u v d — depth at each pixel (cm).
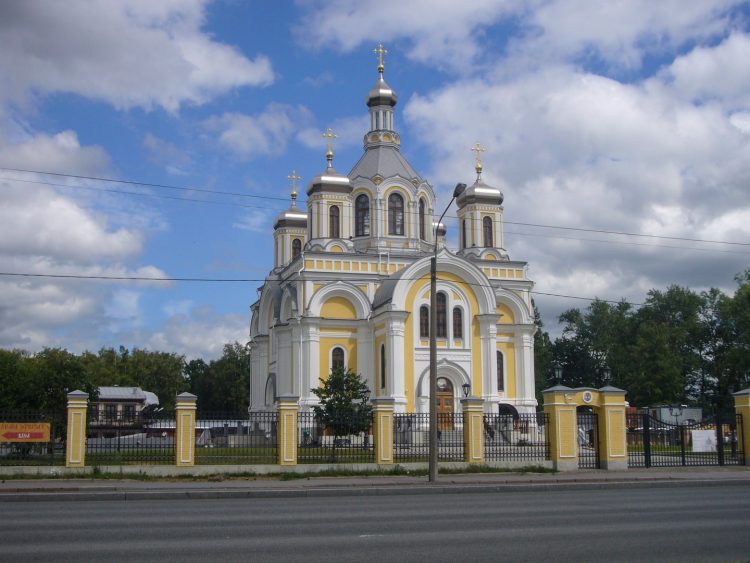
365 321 6744
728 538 1697
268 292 7694
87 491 2853
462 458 3903
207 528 1850
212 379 12988
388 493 2956
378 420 3709
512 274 7394
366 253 6994
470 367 6519
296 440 3616
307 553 1510
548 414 3862
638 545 1608
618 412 3878
